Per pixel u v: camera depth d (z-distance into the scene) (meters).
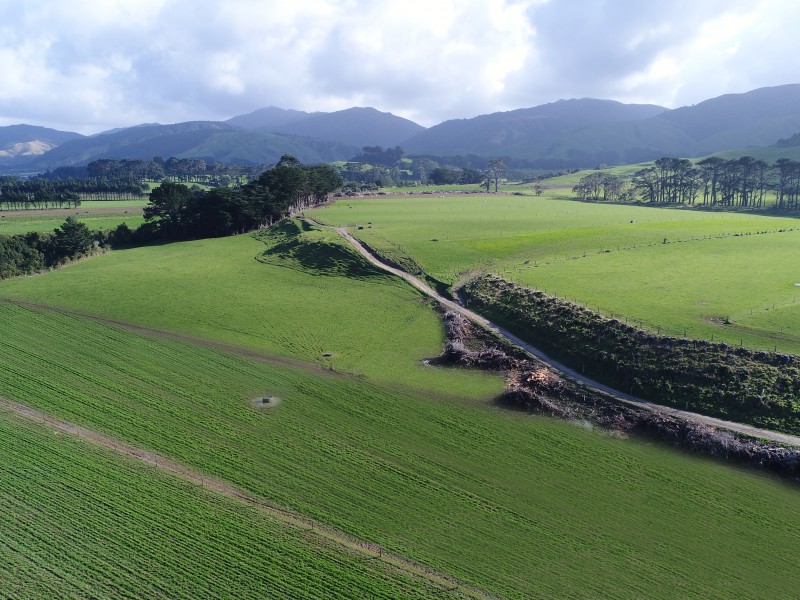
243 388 53.12
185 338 66.12
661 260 92.81
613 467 41.75
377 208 177.38
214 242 132.75
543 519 35.75
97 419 46.09
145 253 121.25
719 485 39.75
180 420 46.50
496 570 31.20
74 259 114.25
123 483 37.34
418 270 95.06
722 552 33.31
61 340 64.19
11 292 84.31
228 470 39.47
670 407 49.34
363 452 42.59
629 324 61.25
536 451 43.66
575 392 52.38
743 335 57.56
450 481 39.34
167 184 149.75
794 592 30.41
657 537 34.50
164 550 31.39
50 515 33.91
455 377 56.97
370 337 68.06
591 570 31.55
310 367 58.78
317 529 33.81
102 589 28.56
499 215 157.12
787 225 128.25
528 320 68.31
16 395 49.91
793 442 42.75
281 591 28.89
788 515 36.66
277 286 90.00
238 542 32.25
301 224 134.75
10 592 28.12
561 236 116.19
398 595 28.97
